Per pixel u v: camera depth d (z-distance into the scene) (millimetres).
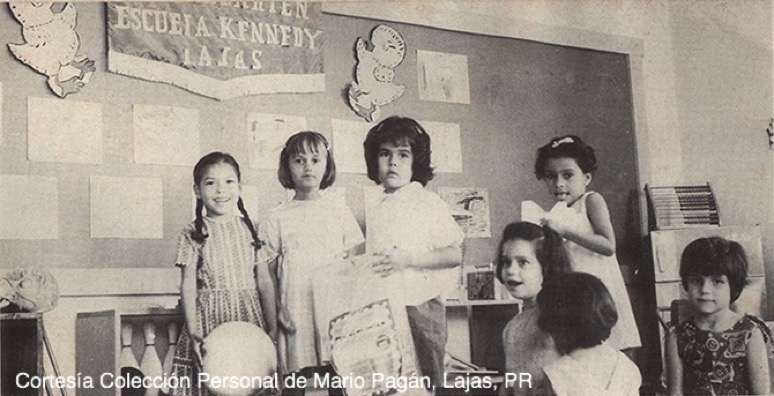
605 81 6098
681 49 6262
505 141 5828
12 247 4828
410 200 5570
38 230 4879
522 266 5723
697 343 5910
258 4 5438
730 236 6066
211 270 5172
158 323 5043
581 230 5867
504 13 5949
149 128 5137
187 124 5215
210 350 5105
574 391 5668
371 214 5496
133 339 4988
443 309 5535
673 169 6117
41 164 4926
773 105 6270
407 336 5441
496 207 5746
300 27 5504
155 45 5199
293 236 5344
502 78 5883
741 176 6191
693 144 6176
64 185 4953
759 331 5961
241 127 5320
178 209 5152
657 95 6180
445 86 5754
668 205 6035
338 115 5516
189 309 5105
